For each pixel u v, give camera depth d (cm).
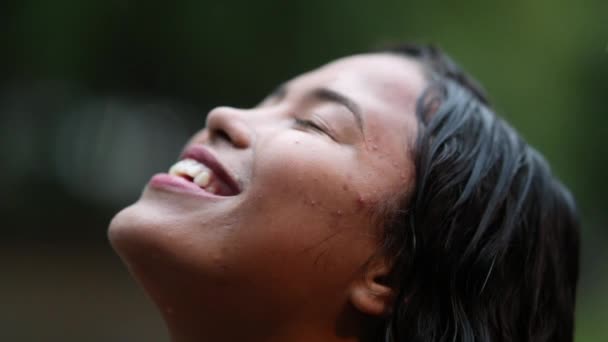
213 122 167
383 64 180
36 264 725
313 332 154
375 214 152
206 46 677
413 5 594
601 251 766
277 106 175
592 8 615
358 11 607
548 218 173
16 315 548
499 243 159
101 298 625
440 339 154
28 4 643
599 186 720
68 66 703
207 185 159
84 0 649
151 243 148
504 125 180
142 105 855
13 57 691
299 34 630
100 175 952
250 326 152
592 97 664
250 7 640
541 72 602
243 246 146
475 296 157
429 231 155
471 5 595
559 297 177
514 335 163
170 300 153
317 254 149
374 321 158
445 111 167
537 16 602
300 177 149
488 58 576
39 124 873
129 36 693
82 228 873
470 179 159
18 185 878
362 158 155
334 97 164
